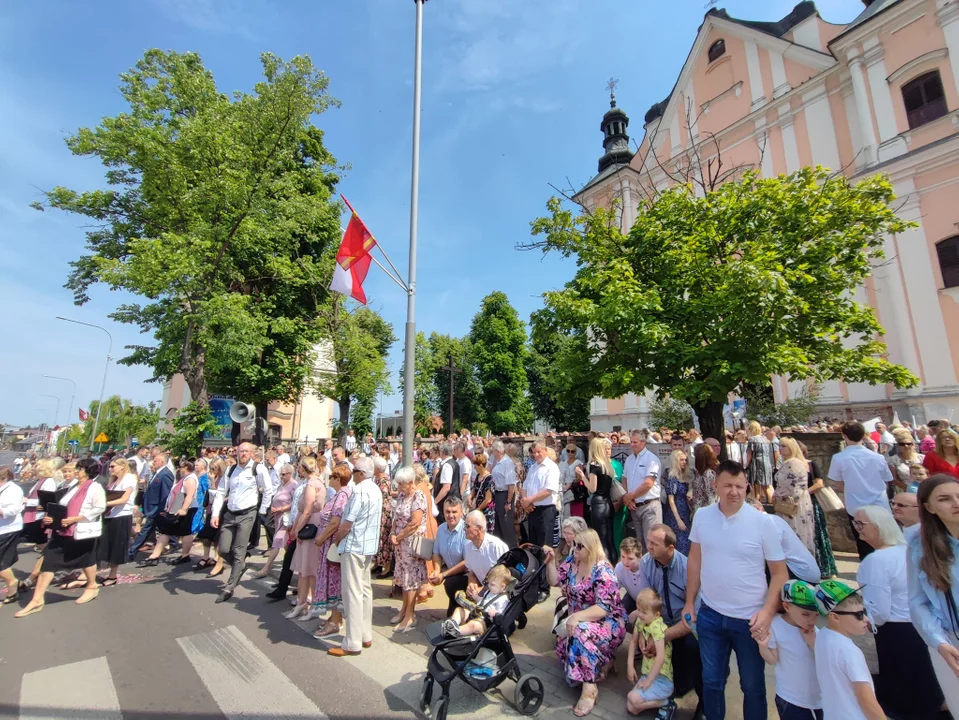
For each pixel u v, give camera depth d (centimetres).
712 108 2300
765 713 281
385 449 1185
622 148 2950
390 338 3338
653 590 377
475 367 4022
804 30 2100
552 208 1107
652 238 1013
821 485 559
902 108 1677
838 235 922
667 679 359
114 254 1850
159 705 376
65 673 430
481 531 476
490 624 380
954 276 1504
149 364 1944
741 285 765
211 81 1859
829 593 237
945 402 1462
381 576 735
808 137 1944
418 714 359
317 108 1825
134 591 685
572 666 367
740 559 292
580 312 872
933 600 241
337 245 2358
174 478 923
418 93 873
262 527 1072
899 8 1675
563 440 1097
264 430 2092
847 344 1659
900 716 307
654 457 635
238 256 1847
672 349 880
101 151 1664
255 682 411
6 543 646
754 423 727
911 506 334
